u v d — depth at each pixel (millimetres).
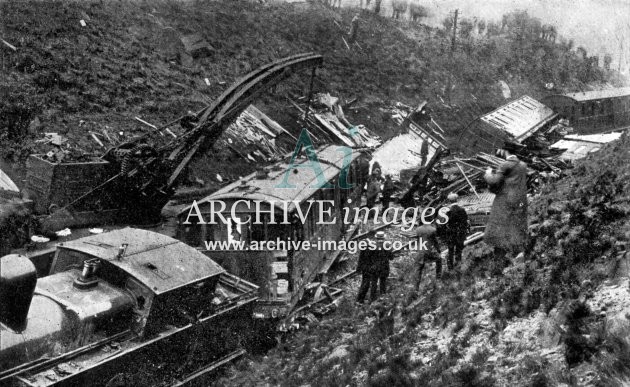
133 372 8320
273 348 10906
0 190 12398
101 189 13648
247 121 24750
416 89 35062
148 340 8547
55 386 7117
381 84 34281
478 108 36000
